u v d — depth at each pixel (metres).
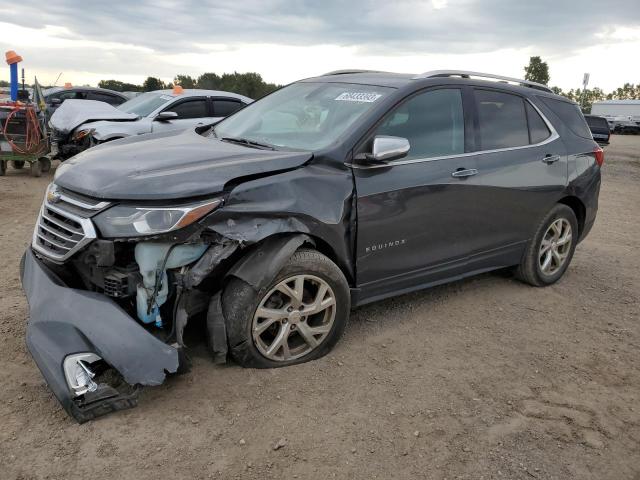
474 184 4.31
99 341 2.88
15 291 4.48
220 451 2.77
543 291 5.28
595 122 25.80
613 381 3.73
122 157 3.51
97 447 2.72
